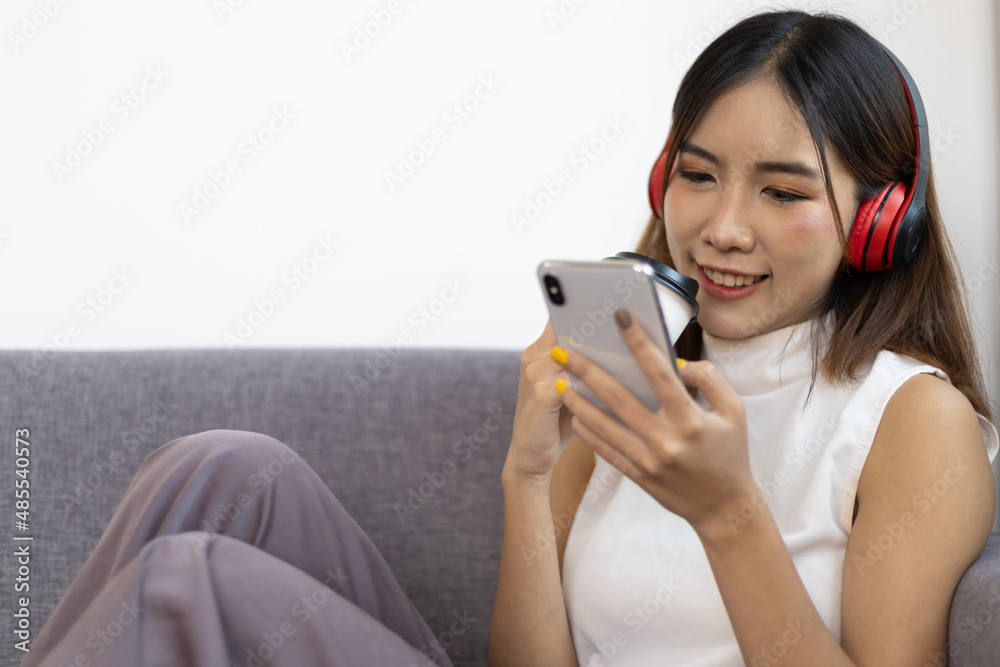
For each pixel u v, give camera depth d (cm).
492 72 143
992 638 70
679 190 90
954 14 137
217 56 141
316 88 142
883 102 85
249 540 78
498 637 95
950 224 139
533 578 92
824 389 91
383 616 88
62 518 118
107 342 142
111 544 79
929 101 138
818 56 83
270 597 65
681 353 104
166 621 63
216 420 122
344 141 143
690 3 142
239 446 80
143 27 139
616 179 145
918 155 86
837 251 85
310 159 143
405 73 143
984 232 139
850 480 84
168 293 143
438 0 142
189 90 141
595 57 143
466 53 142
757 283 88
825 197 83
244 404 123
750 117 83
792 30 86
